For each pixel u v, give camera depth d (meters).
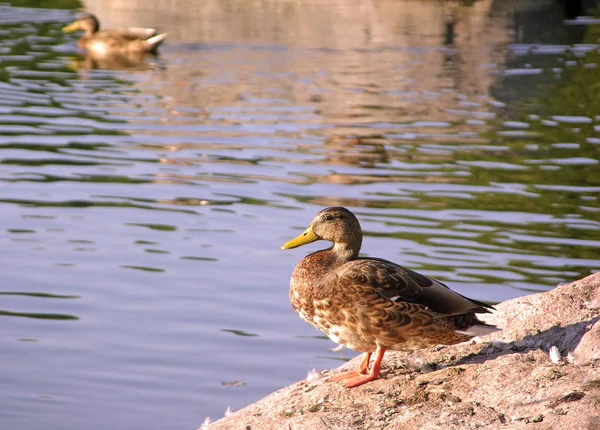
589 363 7.12
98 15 38.88
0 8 42.31
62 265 13.26
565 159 19.12
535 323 8.04
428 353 8.01
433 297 7.34
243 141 20.47
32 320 11.43
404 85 26.78
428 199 16.39
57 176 17.67
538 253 13.71
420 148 19.95
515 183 17.44
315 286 7.59
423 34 34.81
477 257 13.56
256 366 10.36
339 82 27.03
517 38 34.97
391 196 16.53
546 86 26.83
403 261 13.34
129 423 9.07
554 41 34.59
